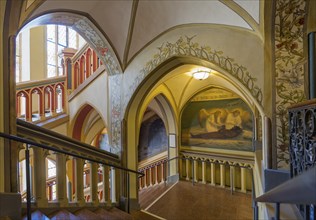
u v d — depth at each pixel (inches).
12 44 67.9
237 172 198.1
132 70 142.6
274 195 16.3
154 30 125.0
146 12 115.8
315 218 35.4
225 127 205.3
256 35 93.6
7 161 65.8
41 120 183.8
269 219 56.2
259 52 93.4
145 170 248.5
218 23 102.9
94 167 112.1
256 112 169.0
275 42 87.3
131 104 146.3
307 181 14.2
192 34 113.7
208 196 181.6
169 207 157.8
